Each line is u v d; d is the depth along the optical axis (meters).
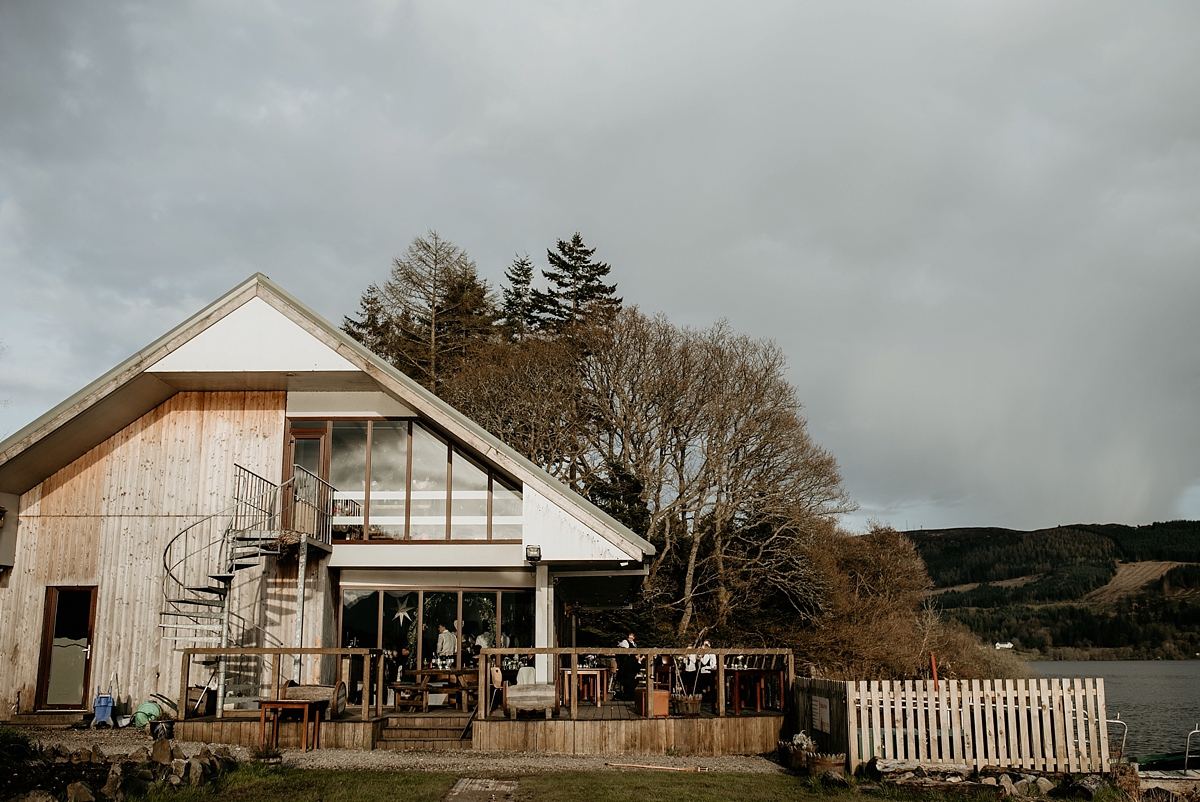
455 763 14.56
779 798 12.05
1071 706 13.49
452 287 47.47
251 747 15.09
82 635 19.72
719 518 38.72
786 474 38.94
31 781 10.47
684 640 37.00
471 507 20.59
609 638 37.34
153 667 19.50
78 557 19.97
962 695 13.62
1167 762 15.42
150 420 20.69
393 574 20.84
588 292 52.84
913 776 12.77
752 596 39.84
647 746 16.11
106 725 18.58
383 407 20.86
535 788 12.35
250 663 19.50
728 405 38.28
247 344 19.58
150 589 19.88
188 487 20.36
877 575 49.41
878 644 40.47
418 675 19.89
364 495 20.61
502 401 40.41
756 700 18.45
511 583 20.95
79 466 20.41
